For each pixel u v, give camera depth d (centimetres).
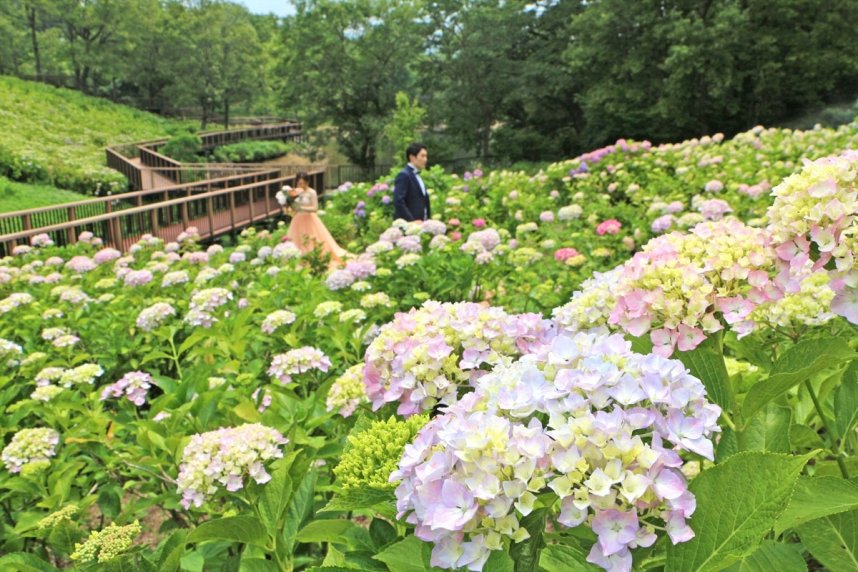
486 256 554
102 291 744
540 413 130
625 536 102
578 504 104
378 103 4547
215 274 663
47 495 284
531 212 925
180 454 266
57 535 186
